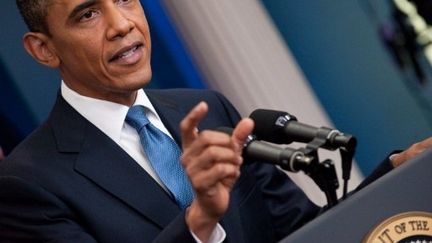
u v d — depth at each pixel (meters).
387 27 9.79
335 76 9.78
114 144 5.74
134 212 5.55
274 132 4.88
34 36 5.83
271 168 6.32
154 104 6.06
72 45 5.59
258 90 9.17
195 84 9.08
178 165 5.74
